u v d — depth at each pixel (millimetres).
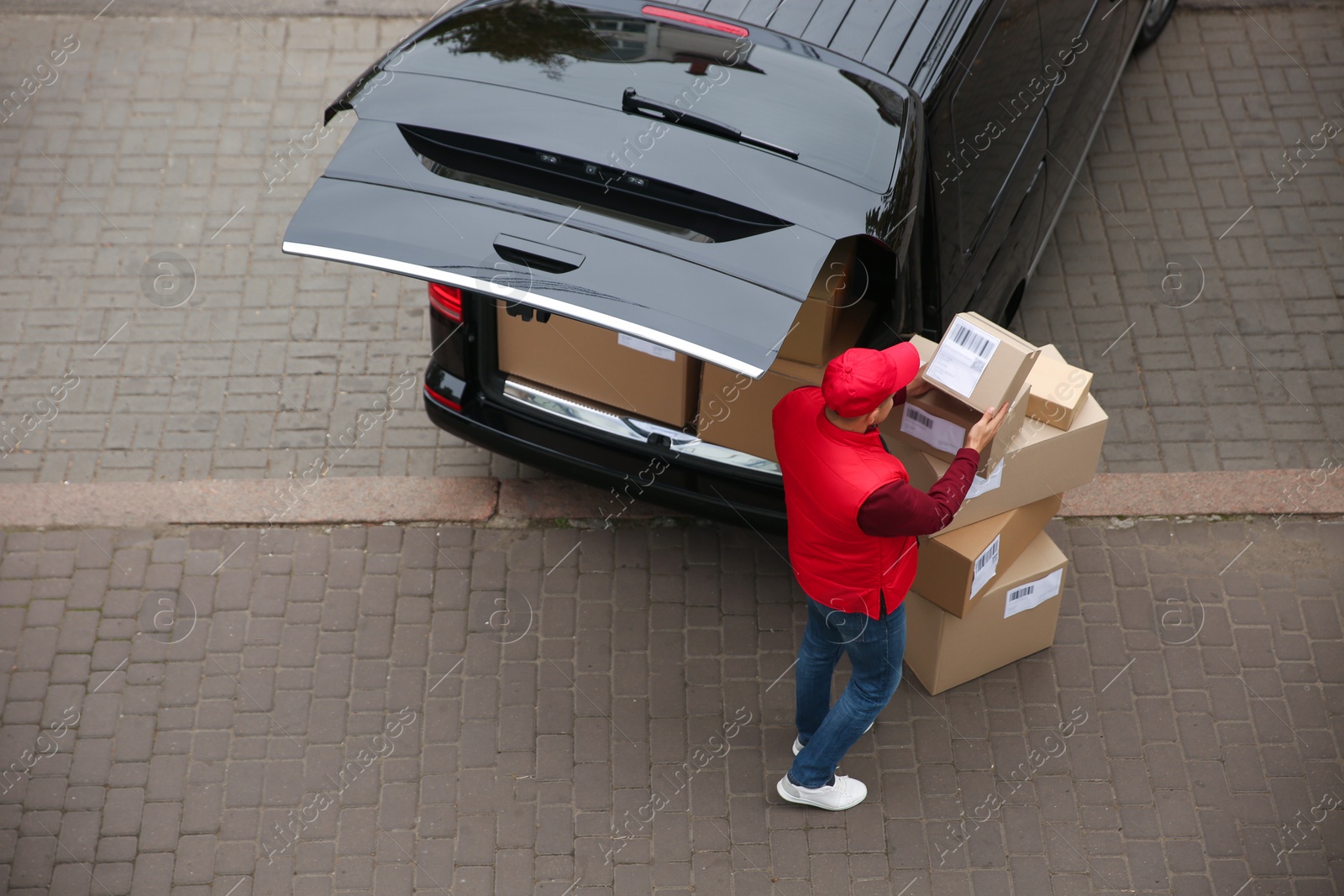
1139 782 4754
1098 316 6336
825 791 4613
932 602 4613
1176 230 6691
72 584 5332
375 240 3879
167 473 5730
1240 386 6043
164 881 4504
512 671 5086
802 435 3723
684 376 4719
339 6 7922
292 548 5465
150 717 4934
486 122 4148
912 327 4551
